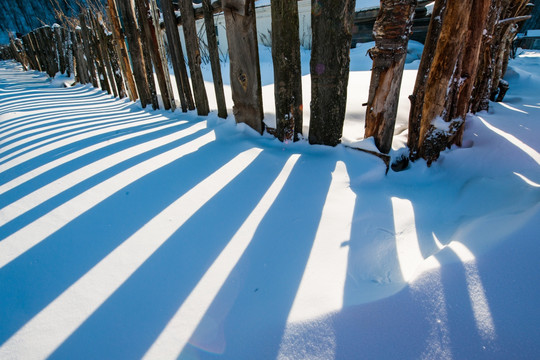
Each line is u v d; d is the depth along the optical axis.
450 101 1.73
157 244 1.19
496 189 1.47
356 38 6.28
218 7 2.16
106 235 1.25
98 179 1.70
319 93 1.86
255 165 1.84
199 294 0.96
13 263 1.10
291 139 2.14
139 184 1.64
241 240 1.21
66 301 0.94
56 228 1.29
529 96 3.25
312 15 1.65
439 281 0.87
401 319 0.80
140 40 3.16
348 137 2.12
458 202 1.48
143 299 0.95
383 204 1.46
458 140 1.96
